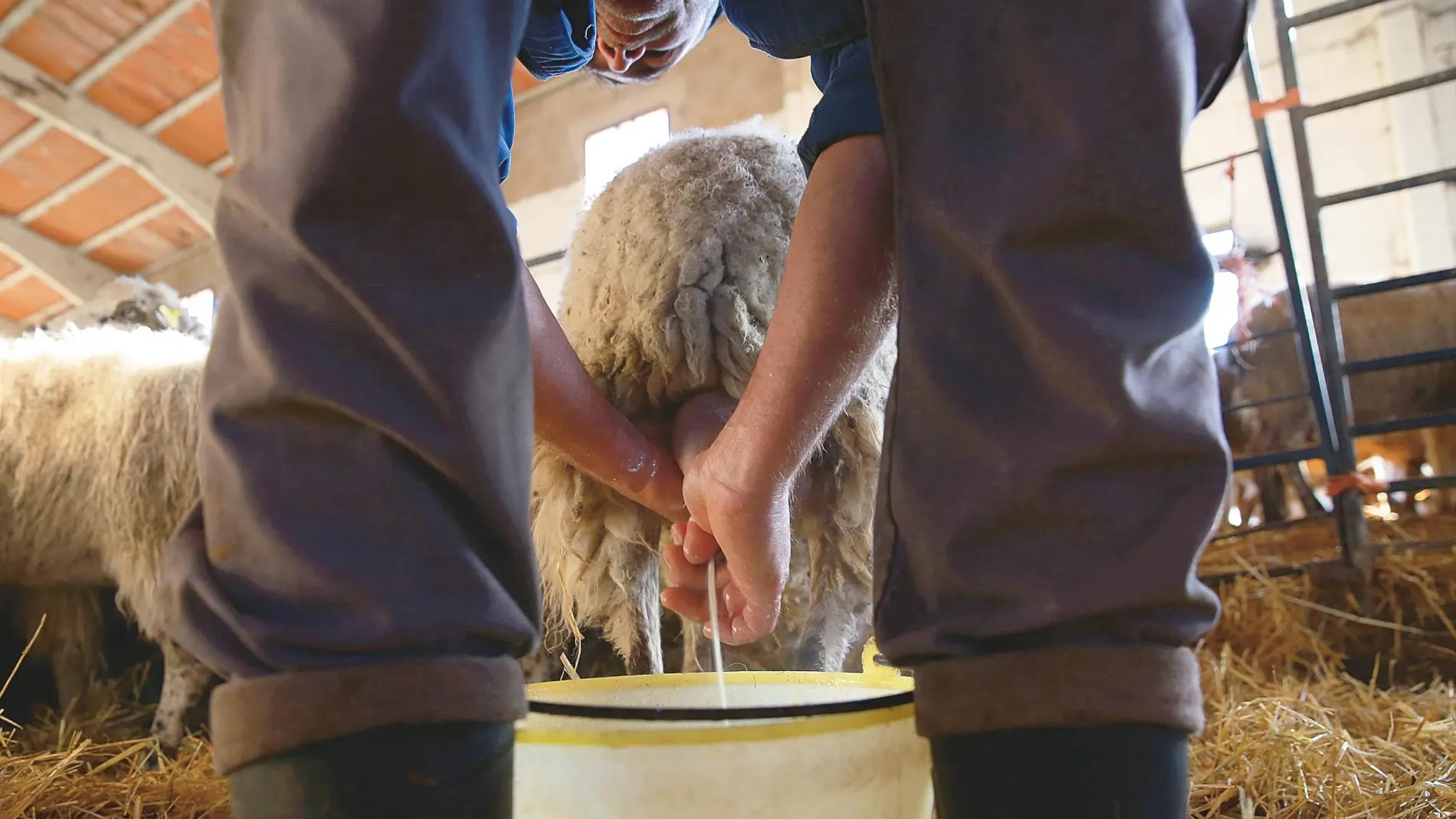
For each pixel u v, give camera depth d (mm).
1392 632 2121
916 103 453
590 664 1568
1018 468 406
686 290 1034
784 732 468
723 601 914
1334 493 2277
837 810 486
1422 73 4973
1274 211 2428
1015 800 390
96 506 1802
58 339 2027
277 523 376
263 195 402
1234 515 4078
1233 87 5180
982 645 415
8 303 9312
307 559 370
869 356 621
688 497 754
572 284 1184
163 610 422
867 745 492
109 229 8266
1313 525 2945
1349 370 2332
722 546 714
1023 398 415
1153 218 415
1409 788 1000
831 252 589
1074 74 414
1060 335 401
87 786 1247
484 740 384
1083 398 401
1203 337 454
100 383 1808
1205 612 414
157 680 2111
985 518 412
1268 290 4473
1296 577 2299
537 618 423
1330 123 5133
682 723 466
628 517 1086
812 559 1104
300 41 402
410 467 386
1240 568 2379
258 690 364
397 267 391
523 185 6832
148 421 1738
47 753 1345
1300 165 2422
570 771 470
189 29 6133
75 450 1783
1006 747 394
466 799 374
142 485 1729
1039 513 404
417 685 362
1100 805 380
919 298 443
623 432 934
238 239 420
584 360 1123
